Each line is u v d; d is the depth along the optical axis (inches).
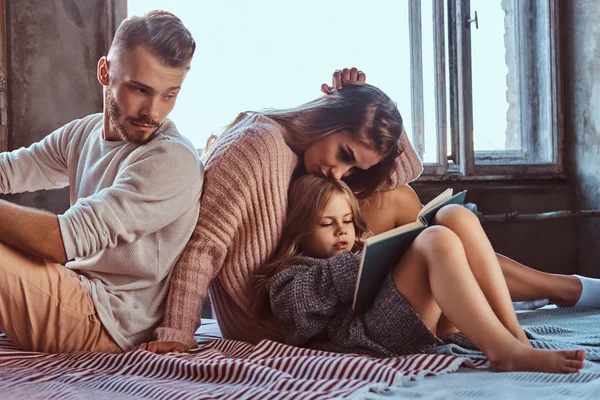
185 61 67.7
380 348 64.3
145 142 70.1
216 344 71.9
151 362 60.2
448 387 51.2
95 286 69.2
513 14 154.7
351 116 79.7
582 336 73.3
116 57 67.4
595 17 146.7
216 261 73.9
